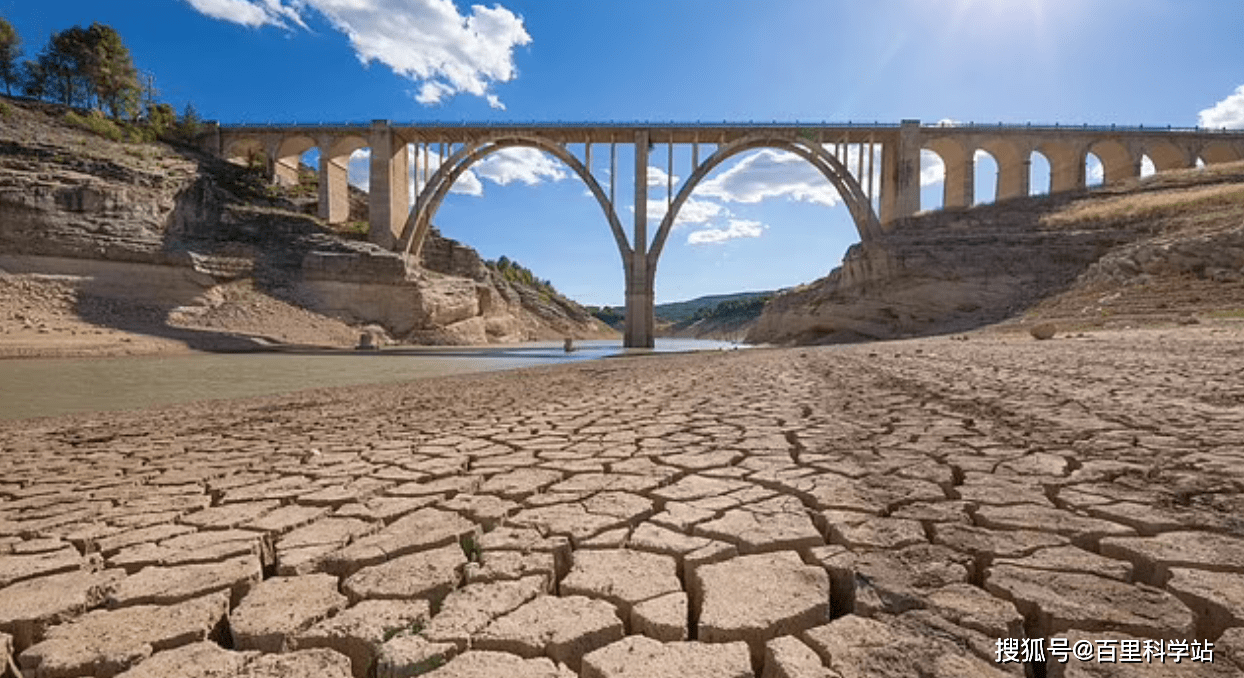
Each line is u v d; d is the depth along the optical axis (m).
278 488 3.85
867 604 1.93
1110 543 2.35
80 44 55.88
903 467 3.78
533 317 89.75
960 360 12.16
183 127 53.94
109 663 1.75
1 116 43.12
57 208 35.28
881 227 48.78
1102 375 8.26
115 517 3.33
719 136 50.12
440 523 2.96
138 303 36.25
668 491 3.42
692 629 1.98
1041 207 42.34
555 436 5.52
